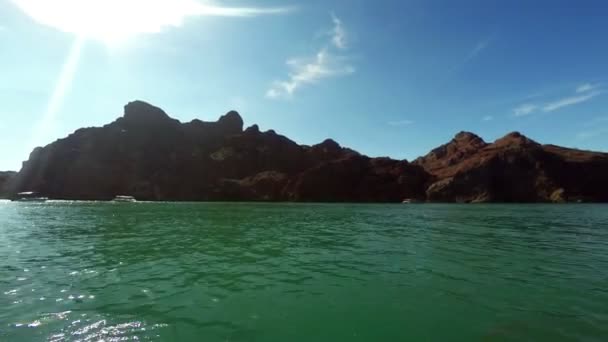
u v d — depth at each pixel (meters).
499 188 106.62
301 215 39.28
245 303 7.58
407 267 11.23
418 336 5.97
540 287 8.85
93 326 6.21
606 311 7.11
